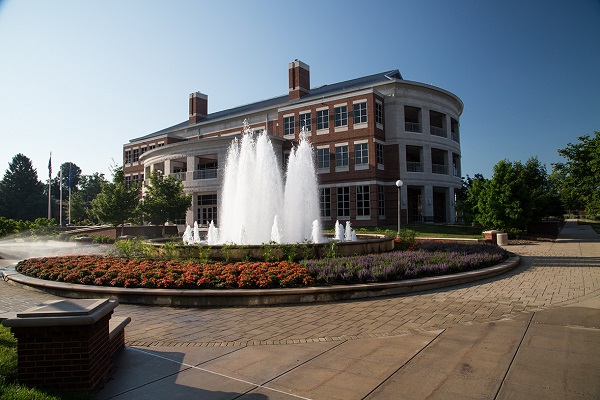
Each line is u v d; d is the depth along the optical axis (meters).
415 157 44.59
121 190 34.38
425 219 38.97
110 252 17.09
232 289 9.44
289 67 44.84
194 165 40.59
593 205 25.66
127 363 5.47
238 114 48.12
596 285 10.64
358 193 36.97
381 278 10.12
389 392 4.45
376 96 37.44
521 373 4.86
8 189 84.75
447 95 41.44
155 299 9.34
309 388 4.60
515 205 26.03
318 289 9.24
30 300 9.93
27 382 4.53
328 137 38.81
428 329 6.79
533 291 9.95
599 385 4.50
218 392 4.54
